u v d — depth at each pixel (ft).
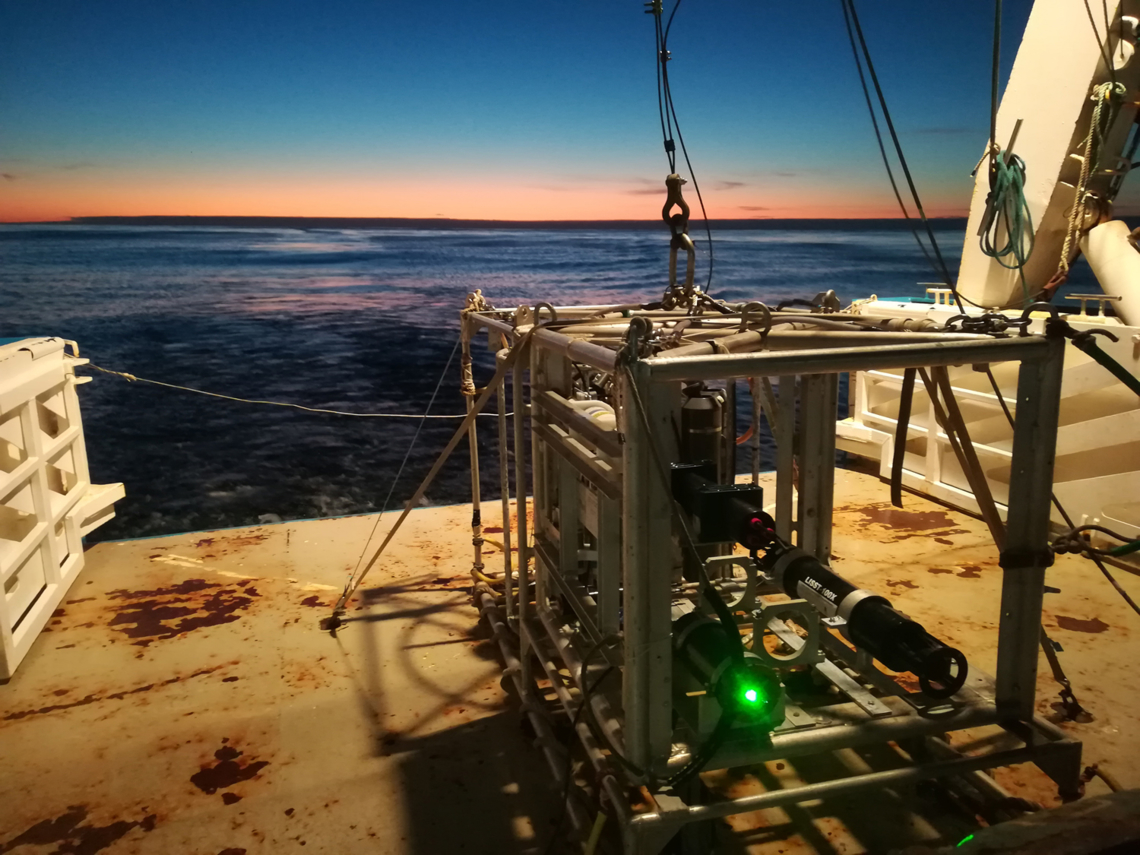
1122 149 12.69
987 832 4.37
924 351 5.30
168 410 41.22
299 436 37.78
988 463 13.88
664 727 5.30
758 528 4.83
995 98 6.72
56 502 11.45
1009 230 10.43
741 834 6.09
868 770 6.82
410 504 9.72
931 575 11.32
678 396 6.09
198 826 6.38
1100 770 6.70
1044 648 7.40
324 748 7.46
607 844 5.96
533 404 7.79
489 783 6.87
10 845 6.20
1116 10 11.66
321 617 10.46
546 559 7.61
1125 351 11.16
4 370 9.77
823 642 7.13
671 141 7.44
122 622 10.40
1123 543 11.29
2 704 8.39
